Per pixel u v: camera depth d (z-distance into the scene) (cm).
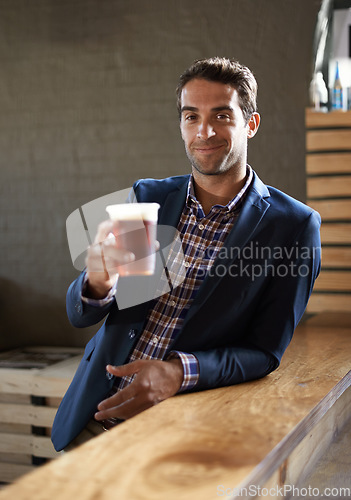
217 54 299
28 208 334
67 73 322
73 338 331
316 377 153
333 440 144
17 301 338
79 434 163
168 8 304
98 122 319
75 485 82
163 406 125
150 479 84
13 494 79
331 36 294
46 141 328
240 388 142
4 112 333
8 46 329
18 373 272
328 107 300
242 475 86
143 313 157
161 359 153
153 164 312
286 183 291
